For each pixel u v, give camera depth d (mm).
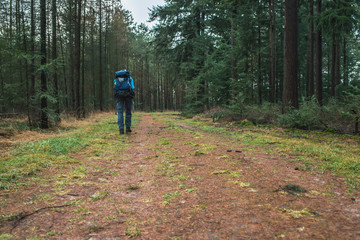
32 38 7270
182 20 18500
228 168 2732
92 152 3996
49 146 4020
